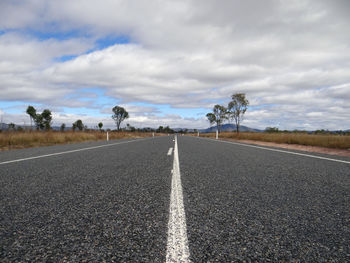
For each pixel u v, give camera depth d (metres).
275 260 1.21
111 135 24.77
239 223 1.71
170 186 2.87
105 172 3.81
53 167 4.31
